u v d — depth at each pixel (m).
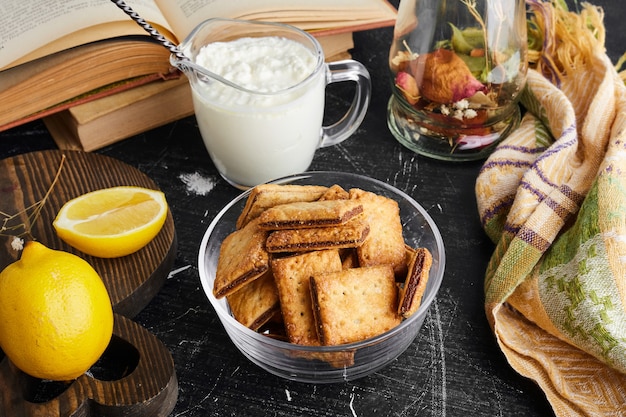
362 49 0.81
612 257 0.57
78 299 0.52
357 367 0.56
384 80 0.78
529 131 0.69
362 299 0.54
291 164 0.68
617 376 0.57
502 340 0.58
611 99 0.67
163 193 0.67
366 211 0.58
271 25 0.68
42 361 0.52
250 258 0.55
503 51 0.65
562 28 0.73
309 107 0.65
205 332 0.60
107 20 0.69
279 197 0.59
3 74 0.67
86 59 0.68
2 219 0.65
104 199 0.63
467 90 0.66
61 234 0.60
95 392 0.54
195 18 0.73
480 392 0.57
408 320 0.54
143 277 0.61
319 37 0.76
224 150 0.67
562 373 0.57
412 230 0.61
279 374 0.57
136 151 0.73
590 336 0.56
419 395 0.57
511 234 0.62
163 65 0.72
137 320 0.61
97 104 0.71
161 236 0.63
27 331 0.52
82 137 0.71
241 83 0.65
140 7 0.71
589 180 0.63
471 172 0.70
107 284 0.61
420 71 0.67
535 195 0.62
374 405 0.56
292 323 0.54
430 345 0.59
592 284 0.57
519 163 0.66
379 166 0.71
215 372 0.58
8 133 0.74
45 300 0.52
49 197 0.66
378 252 0.57
